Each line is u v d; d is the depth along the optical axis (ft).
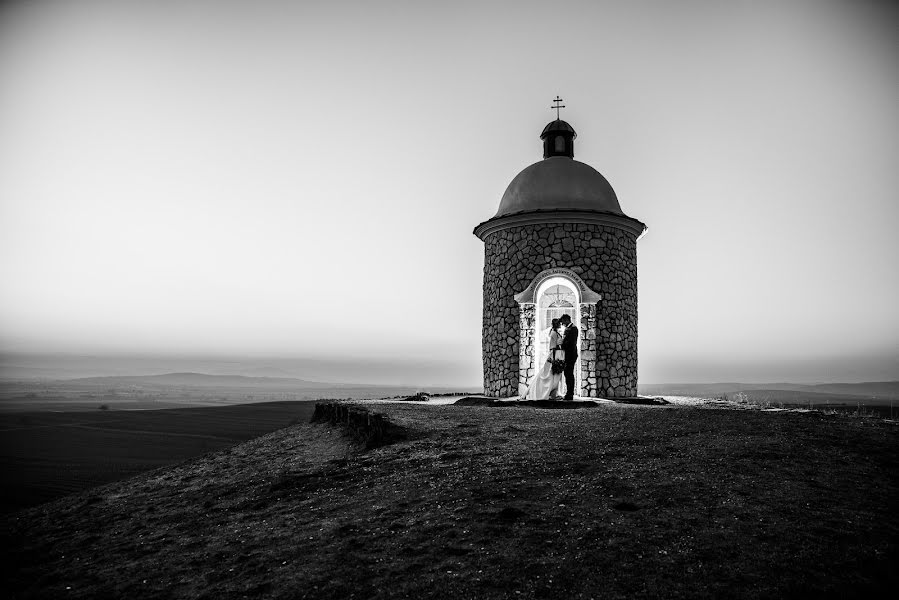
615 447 31.40
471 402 59.06
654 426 36.40
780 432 33.50
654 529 20.89
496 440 34.83
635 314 72.08
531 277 68.18
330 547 21.97
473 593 17.88
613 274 68.85
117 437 98.02
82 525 31.76
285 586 19.44
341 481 30.30
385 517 24.22
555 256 67.87
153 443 90.48
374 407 52.21
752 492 23.94
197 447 86.02
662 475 26.35
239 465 42.16
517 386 66.95
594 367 65.16
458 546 20.77
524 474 27.66
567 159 74.33
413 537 21.91
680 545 19.67
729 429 34.63
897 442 30.89
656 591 17.28
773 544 19.47
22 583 23.99
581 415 43.55
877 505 22.47
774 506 22.47
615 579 17.97
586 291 65.51
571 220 68.23
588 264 67.77
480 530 21.80
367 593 18.45
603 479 26.20
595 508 23.04
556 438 34.47
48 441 93.97
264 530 24.98
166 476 43.09
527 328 66.80
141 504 34.63
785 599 16.61
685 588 17.34
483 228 74.02
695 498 23.49
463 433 37.19
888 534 19.99
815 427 34.78
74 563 25.36
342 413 49.42
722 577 17.75
